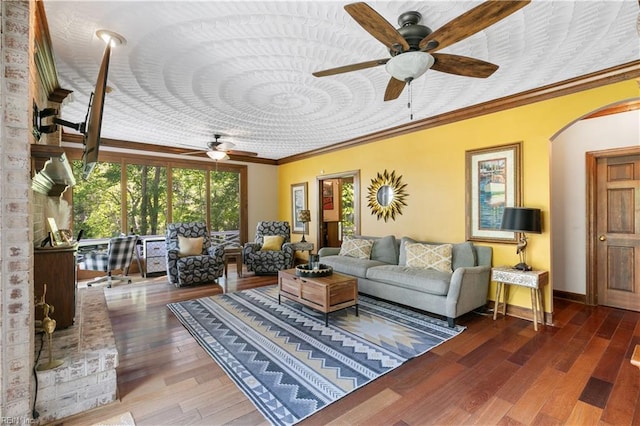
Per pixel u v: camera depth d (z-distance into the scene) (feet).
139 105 12.22
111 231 19.16
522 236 11.42
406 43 6.33
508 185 11.99
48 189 9.08
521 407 6.28
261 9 6.50
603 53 8.50
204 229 18.85
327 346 9.03
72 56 8.26
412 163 15.53
